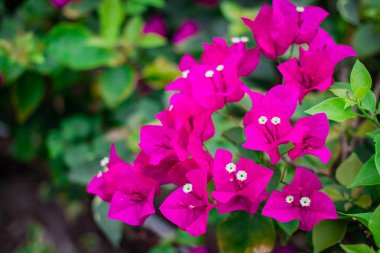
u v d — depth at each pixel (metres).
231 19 0.81
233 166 0.47
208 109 0.50
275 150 0.48
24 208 1.23
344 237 0.53
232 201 0.48
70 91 1.00
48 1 0.94
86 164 0.69
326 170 0.56
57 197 1.22
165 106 0.69
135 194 0.51
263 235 0.53
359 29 0.71
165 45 0.91
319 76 0.51
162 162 0.51
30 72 0.87
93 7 0.89
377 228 0.45
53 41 0.78
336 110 0.48
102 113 0.97
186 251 0.77
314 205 0.48
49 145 0.88
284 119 0.48
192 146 0.48
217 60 0.54
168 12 1.02
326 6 0.82
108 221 0.62
